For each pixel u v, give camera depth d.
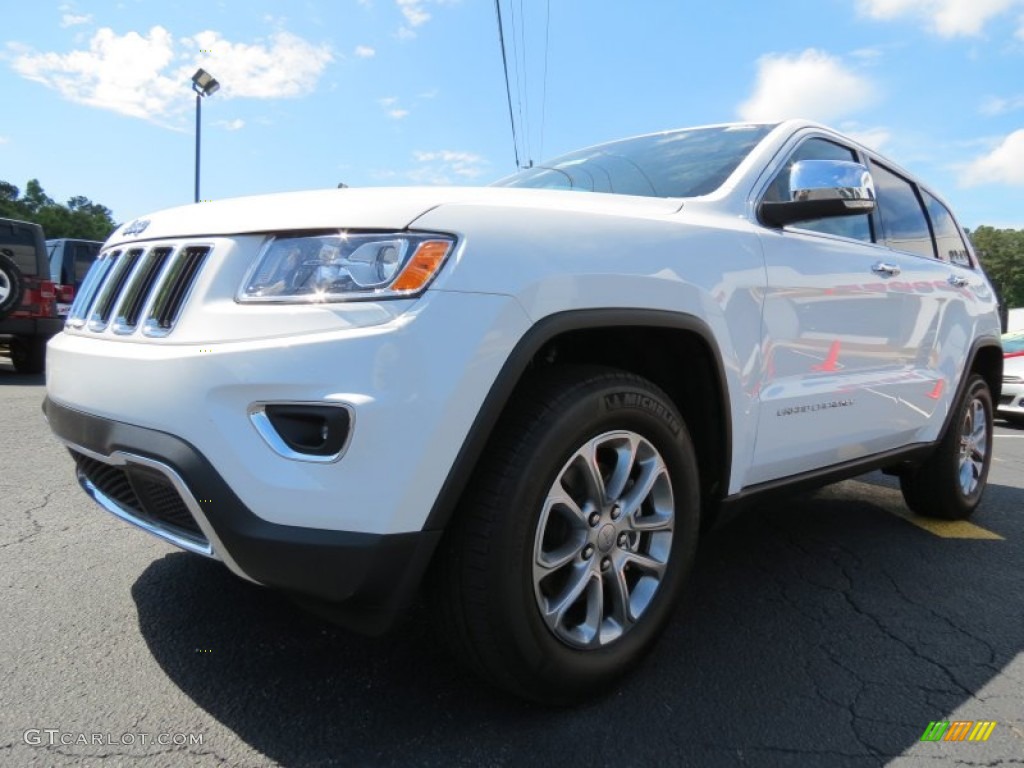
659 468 2.29
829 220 3.20
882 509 4.48
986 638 2.71
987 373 4.62
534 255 1.93
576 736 2.01
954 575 3.36
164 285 2.05
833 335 2.96
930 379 3.67
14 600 2.70
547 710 2.12
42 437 5.41
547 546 2.09
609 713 2.13
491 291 1.83
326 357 1.73
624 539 2.24
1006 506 4.73
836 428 3.00
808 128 3.19
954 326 3.91
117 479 2.21
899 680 2.38
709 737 2.03
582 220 2.11
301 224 1.88
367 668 2.31
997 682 2.39
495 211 1.94
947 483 4.07
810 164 2.68
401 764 1.86
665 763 1.91
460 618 1.90
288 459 1.74
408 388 1.72
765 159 2.91
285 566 1.74
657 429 2.25
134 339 2.07
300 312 1.79
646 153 3.27
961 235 4.54
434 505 1.77
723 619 2.80
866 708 2.21
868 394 3.16
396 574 1.76
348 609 1.84
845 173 2.66
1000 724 2.15
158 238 2.21
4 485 4.11
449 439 1.76
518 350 1.87
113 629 2.50
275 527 1.73
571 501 2.05
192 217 2.17
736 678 2.36
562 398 2.00
